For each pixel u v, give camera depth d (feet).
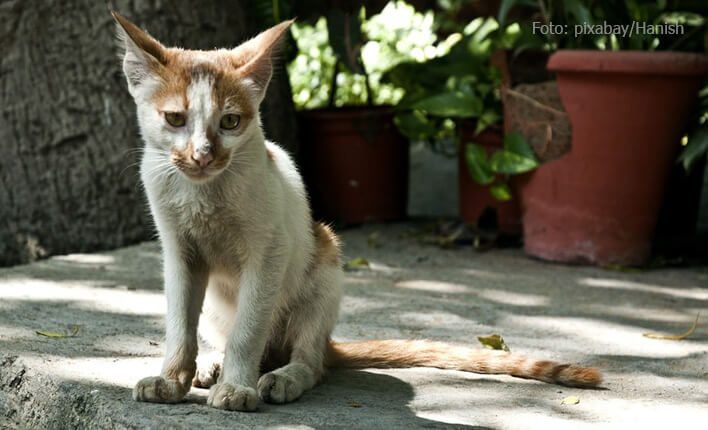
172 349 5.11
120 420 4.88
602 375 5.48
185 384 5.09
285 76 7.92
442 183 9.68
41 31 7.33
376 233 8.04
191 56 5.10
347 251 7.55
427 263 7.31
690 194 7.94
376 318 6.19
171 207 5.12
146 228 7.52
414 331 6.00
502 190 7.61
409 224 8.36
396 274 7.04
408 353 5.53
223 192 5.07
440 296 6.61
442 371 5.53
